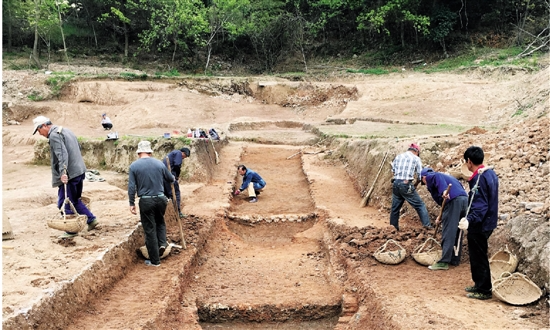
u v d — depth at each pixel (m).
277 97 32.97
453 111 23.20
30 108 29.09
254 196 13.22
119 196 12.03
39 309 5.12
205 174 14.30
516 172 8.64
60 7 38.66
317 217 11.14
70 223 7.36
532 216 6.82
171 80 33.69
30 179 15.86
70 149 7.67
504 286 5.98
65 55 39.91
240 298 7.32
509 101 22.11
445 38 37.44
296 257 9.38
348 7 43.31
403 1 35.47
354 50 42.38
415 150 8.91
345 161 15.73
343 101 30.33
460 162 9.19
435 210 9.19
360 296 6.86
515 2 36.38
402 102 26.08
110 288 6.79
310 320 7.15
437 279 6.87
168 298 6.56
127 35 42.88
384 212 10.71
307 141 20.94
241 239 10.66
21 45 42.06
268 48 44.06
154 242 7.73
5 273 6.05
